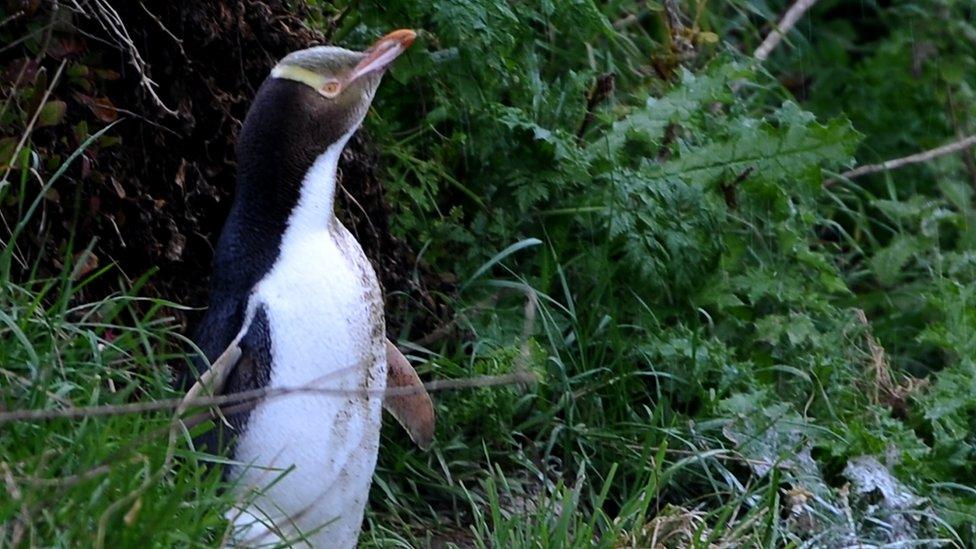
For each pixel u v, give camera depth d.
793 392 11.42
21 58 9.03
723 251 11.55
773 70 15.52
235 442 8.14
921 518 10.11
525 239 11.30
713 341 11.10
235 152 9.66
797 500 9.81
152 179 9.62
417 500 10.04
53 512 6.75
